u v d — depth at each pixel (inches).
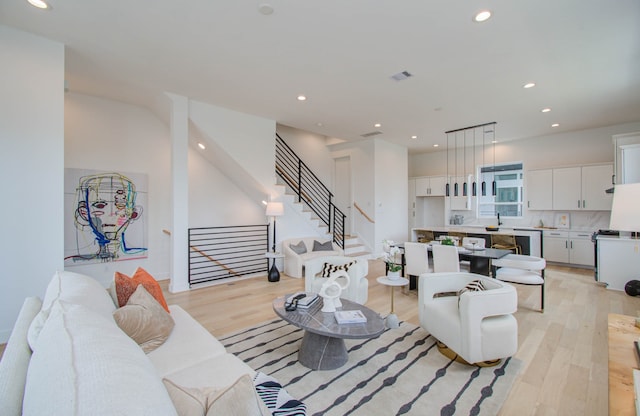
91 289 70.3
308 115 209.2
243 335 119.2
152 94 173.6
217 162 228.7
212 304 155.8
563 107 191.0
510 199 293.0
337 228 321.4
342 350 98.2
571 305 154.9
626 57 127.3
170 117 173.0
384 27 106.4
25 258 111.0
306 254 219.8
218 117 191.6
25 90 111.4
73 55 127.9
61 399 23.5
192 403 33.6
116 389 24.6
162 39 115.5
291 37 113.3
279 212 207.5
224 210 243.6
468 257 174.6
